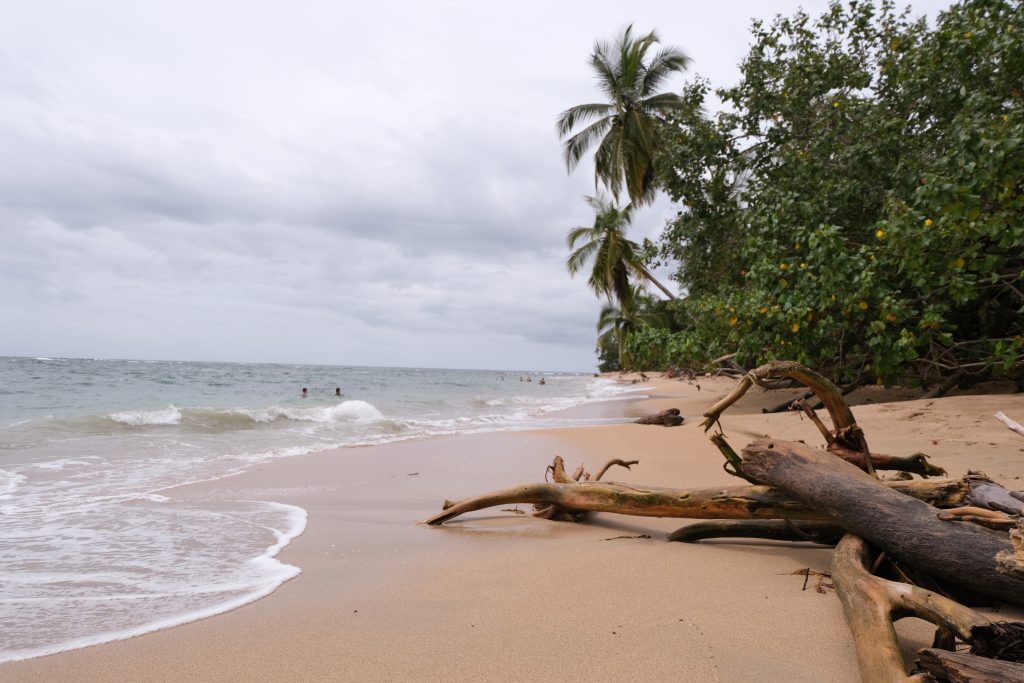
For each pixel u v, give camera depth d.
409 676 2.37
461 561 3.94
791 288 11.95
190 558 3.94
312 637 2.74
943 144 11.59
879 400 14.37
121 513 5.11
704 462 7.58
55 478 6.66
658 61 30.30
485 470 7.57
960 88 10.86
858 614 2.44
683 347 15.43
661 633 2.75
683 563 3.82
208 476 6.98
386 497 6.07
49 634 2.77
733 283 17.02
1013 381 12.21
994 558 2.52
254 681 2.34
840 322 10.91
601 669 2.42
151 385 25.77
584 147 31.81
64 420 11.31
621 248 36.62
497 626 2.86
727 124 15.97
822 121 13.66
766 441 3.77
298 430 12.20
